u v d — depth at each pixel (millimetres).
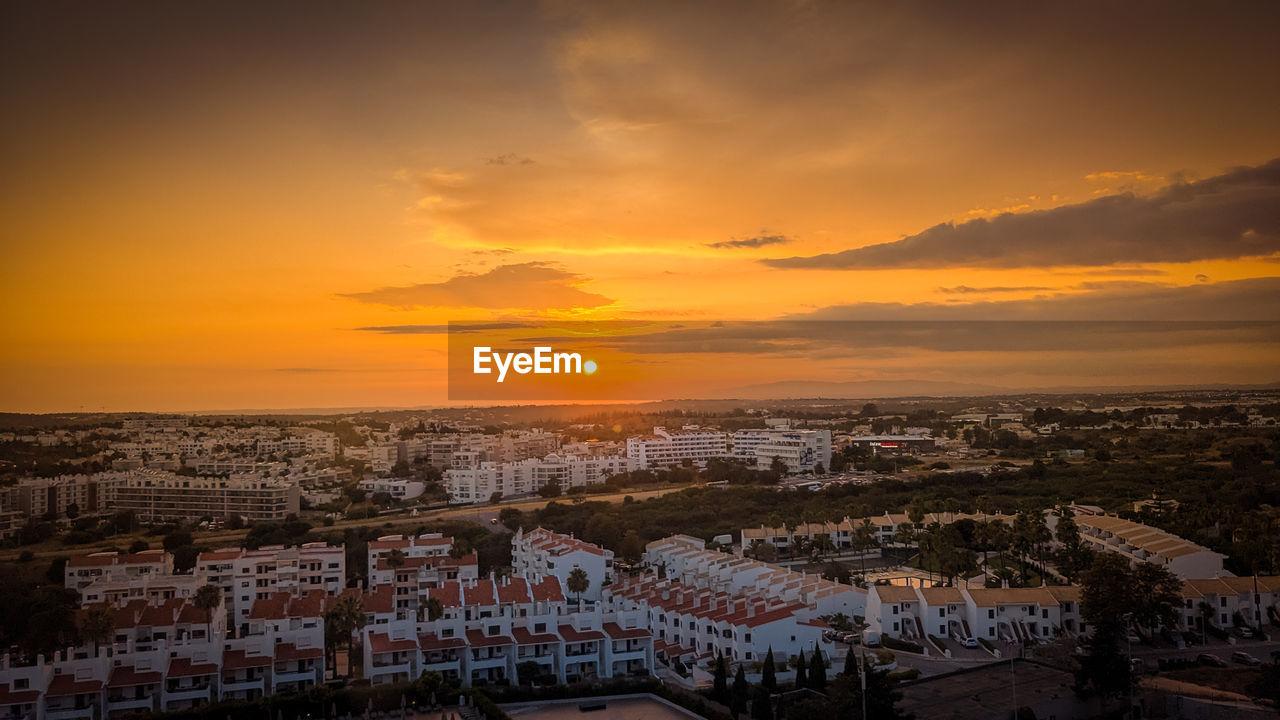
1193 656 133000
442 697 126812
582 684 133000
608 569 190375
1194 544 167375
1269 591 147625
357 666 146625
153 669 125375
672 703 127250
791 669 136000
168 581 171250
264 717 120312
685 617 154000
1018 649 142625
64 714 118000
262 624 137125
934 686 125125
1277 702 110812
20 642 147250
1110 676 116375
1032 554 189250
